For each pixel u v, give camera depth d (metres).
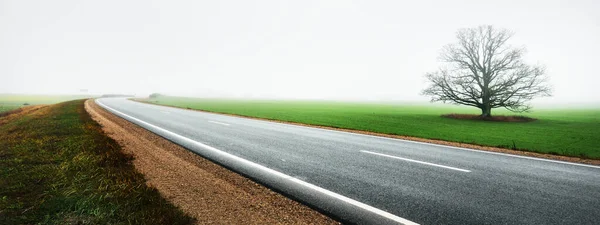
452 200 4.50
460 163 7.08
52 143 7.87
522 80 26.12
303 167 6.41
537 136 15.63
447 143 10.55
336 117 26.16
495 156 8.09
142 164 6.41
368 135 12.38
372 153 8.15
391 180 5.51
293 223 3.67
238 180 5.43
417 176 5.82
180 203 4.20
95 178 4.91
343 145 9.48
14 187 4.30
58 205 3.75
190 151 8.05
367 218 3.80
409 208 4.16
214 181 5.33
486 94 27.09
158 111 25.22
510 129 18.94
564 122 24.53
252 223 3.63
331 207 4.15
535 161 7.48
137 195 4.19
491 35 27.22
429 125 20.92
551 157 8.09
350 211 4.02
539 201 4.51
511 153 8.66
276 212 3.99
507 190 5.03
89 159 6.12
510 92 26.08
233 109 35.34
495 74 27.39
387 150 8.70
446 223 3.68
